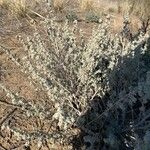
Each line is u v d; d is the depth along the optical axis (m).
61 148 3.19
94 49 3.37
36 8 5.80
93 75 3.25
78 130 3.32
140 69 3.54
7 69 4.20
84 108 3.29
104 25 3.51
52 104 3.57
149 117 3.24
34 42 3.67
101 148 3.14
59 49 3.54
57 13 5.80
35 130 3.33
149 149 2.54
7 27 5.18
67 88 3.40
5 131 3.34
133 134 3.07
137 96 3.49
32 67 3.42
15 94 3.73
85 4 6.11
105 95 3.37
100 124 3.25
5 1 5.76
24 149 3.16
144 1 6.28
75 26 3.71
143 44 3.84
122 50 3.46
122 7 6.30
